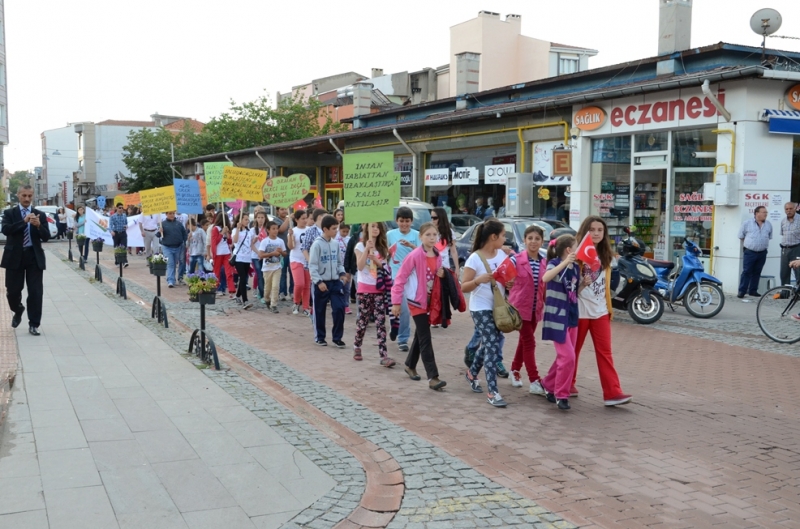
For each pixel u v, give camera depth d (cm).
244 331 1105
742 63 1662
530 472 524
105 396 687
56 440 557
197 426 600
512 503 463
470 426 634
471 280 695
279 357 920
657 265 1275
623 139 1730
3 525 410
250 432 587
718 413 682
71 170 9869
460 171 2283
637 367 875
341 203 1464
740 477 521
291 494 467
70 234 2380
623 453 568
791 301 1011
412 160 2497
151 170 5012
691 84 1493
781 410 694
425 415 667
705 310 1268
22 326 1074
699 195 1559
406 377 816
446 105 2639
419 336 766
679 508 464
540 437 606
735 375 834
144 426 597
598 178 1800
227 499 457
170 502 450
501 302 690
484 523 433
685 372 849
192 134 5112
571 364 681
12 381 732
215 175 1655
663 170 1634
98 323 1111
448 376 824
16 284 991
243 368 844
